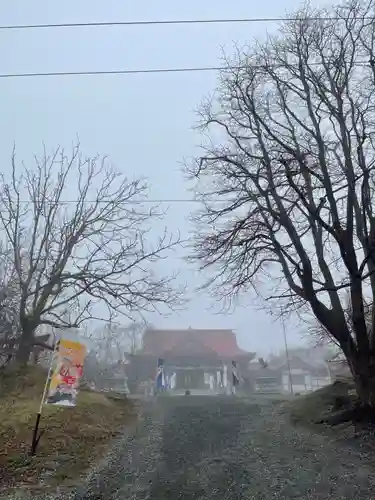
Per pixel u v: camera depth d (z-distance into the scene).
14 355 22.19
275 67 17.64
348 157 15.70
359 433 14.02
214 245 18.03
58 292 23.41
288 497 8.84
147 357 66.88
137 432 15.23
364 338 15.47
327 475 10.21
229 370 68.06
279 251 17.03
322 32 17.05
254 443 13.49
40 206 24.16
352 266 15.21
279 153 16.69
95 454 12.16
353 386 21.12
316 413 17.52
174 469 10.81
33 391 18.84
